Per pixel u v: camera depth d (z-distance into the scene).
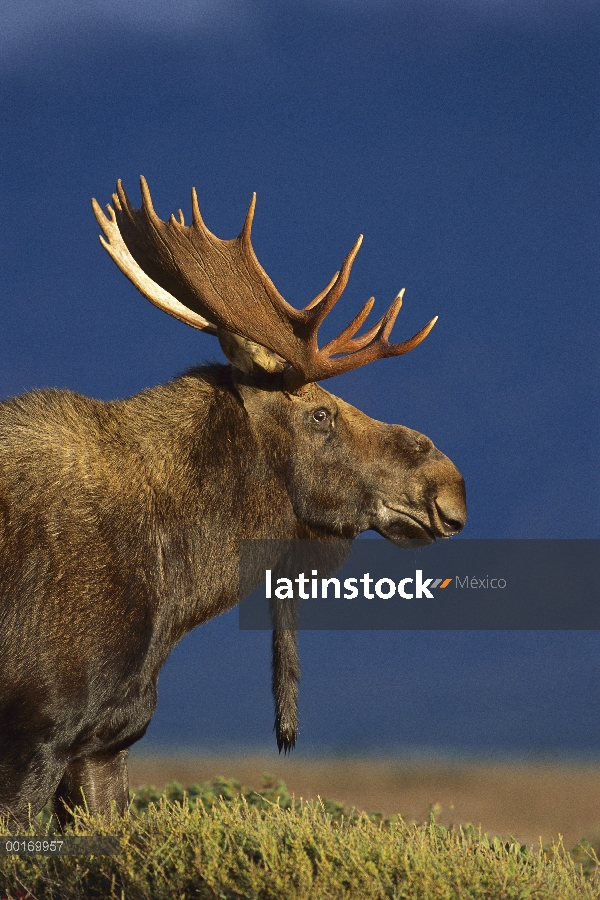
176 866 17.89
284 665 24.36
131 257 23.83
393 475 23.72
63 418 21.84
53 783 20.41
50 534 20.64
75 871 18.27
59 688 20.14
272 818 19.47
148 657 21.52
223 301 22.20
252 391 22.95
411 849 18.02
